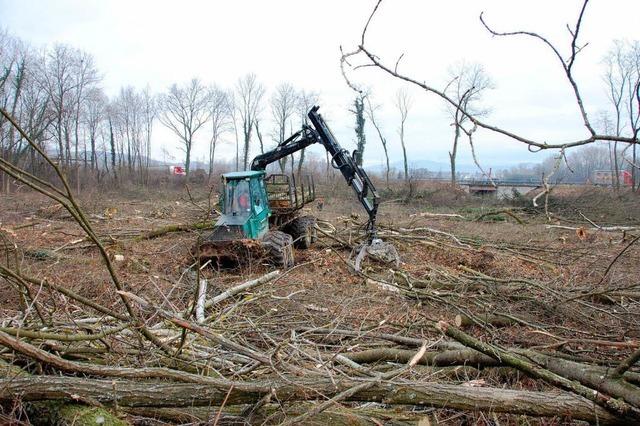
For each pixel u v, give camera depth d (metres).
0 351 3.42
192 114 41.81
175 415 3.08
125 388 2.95
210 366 3.67
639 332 5.46
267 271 8.78
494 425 3.39
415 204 23.59
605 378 3.11
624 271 8.84
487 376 4.09
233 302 6.64
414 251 11.09
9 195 21.00
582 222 16.36
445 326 3.87
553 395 3.02
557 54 2.02
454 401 3.02
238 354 4.00
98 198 19.89
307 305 6.30
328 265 9.25
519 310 6.45
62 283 6.68
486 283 7.26
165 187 31.81
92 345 3.89
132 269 8.33
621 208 17.73
